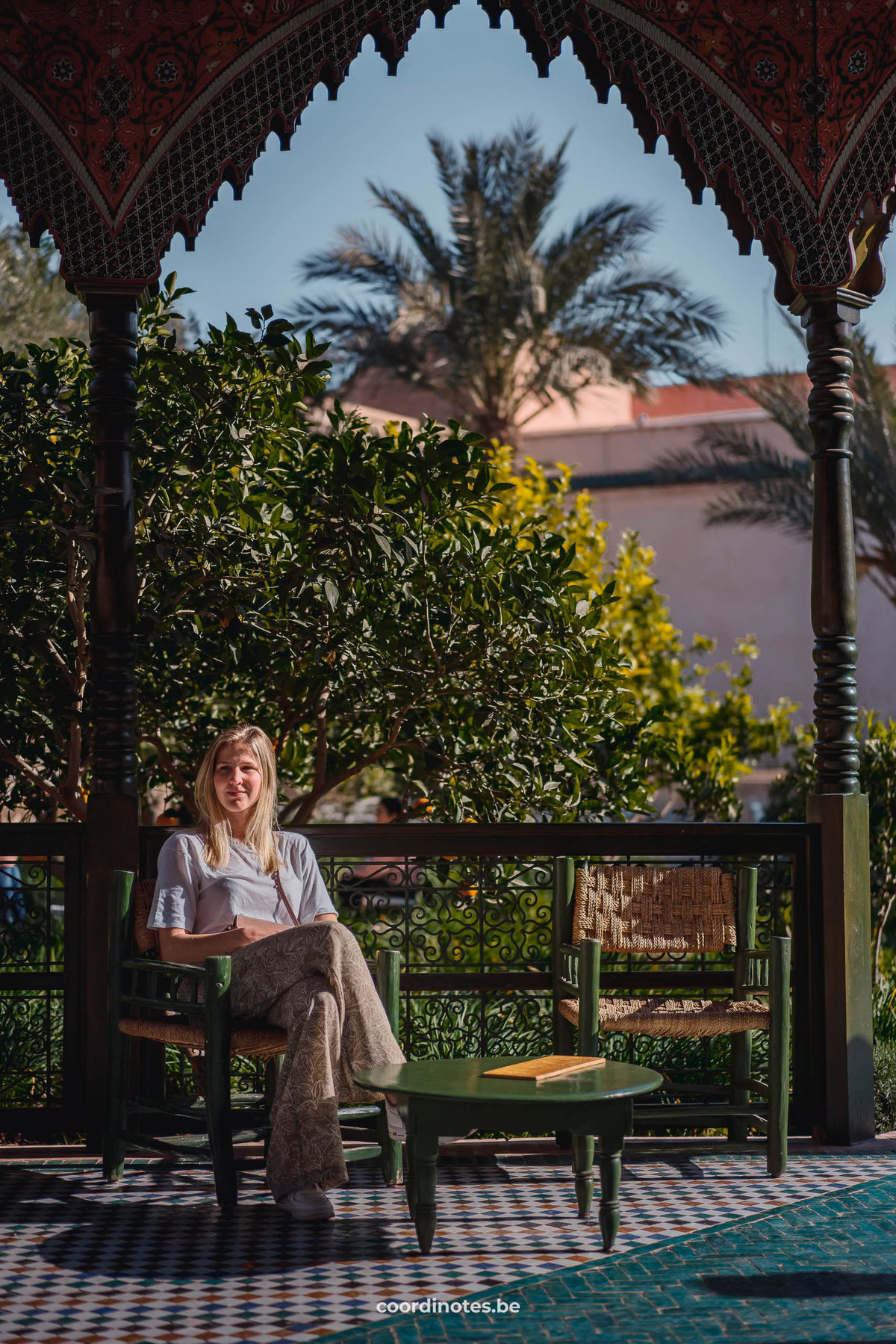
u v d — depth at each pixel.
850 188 4.91
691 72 4.91
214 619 5.65
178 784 6.48
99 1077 4.69
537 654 5.67
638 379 17.66
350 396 21.27
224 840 4.45
